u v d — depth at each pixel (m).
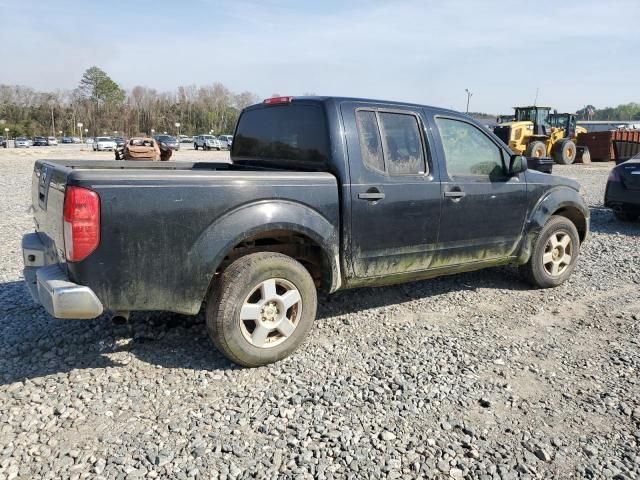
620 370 3.84
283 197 3.75
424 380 3.63
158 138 53.16
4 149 53.34
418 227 4.48
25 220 9.46
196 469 2.66
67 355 3.87
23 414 3.11
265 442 2.90
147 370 3.68
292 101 4.41
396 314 4.89
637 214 9.63
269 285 3.72
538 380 3.68
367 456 2.80
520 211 5.25
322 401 3.33
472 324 4.69
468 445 2.91
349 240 4.10
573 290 5.68
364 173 4.13
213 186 3.49
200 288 3.53
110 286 3.27
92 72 112.56
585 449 2.89
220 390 3.44
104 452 2.78
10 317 4.56
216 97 115.38
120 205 3.21
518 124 24.11
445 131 4.72
